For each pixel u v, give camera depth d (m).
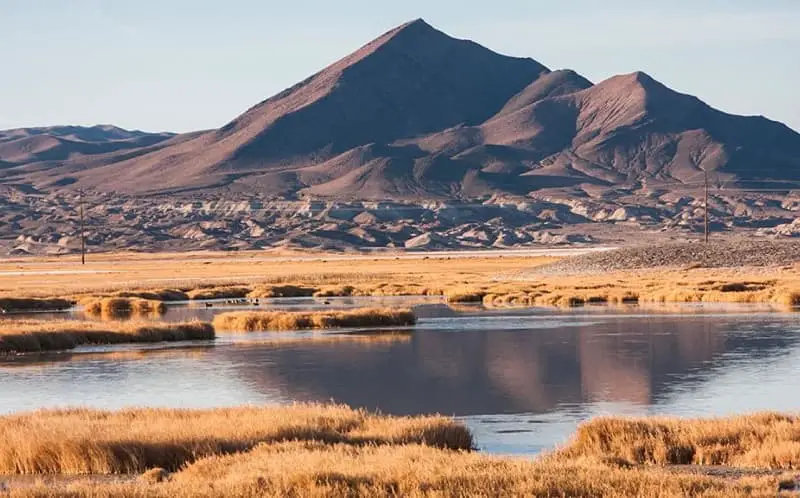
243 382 88.56
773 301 166.88
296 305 184.75
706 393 79.56
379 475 40.94
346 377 90.81
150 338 119.06
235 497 38.31
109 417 61.44
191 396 81.56
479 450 58.28
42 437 50.81
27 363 101.62
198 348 112.94
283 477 40.59
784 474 43.41
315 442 50.12
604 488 38.53
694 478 40.22
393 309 140.62
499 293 186.25
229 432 53.47
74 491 39.44
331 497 38.16
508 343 114.44
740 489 38.84
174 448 49.94
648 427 54.09
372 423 58.53
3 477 47.47
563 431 64.88
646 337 118.25
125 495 38.72
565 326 132.50
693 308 157.75
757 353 103.06
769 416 56.88
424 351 108.12
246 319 134.38
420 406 75.88
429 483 39.44
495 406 75.38
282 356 105.25
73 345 114.81
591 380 87.44
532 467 42.31
